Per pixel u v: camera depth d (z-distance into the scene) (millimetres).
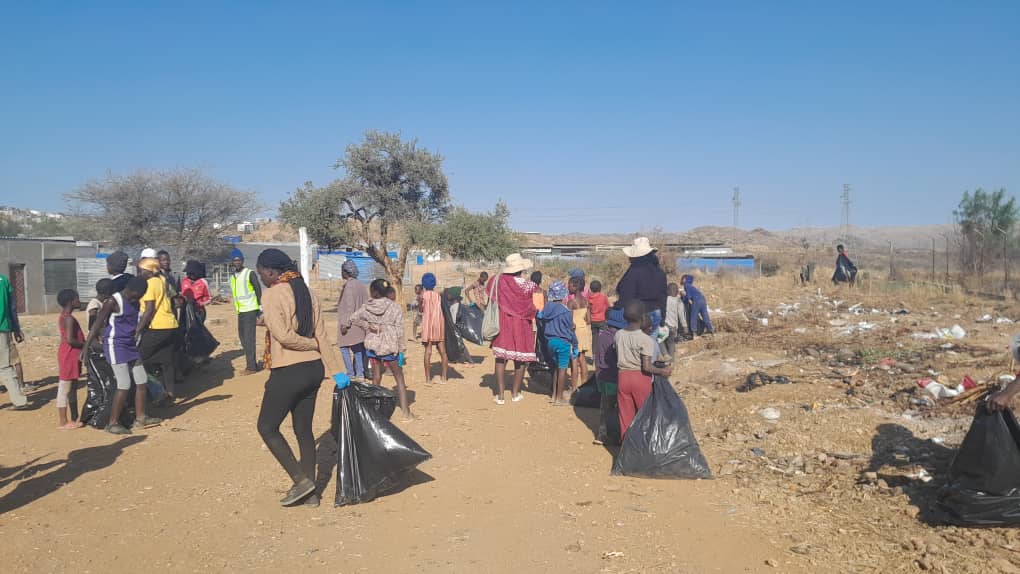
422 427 8086
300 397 5594
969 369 9828
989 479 4730
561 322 9305
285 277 5594
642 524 5242
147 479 6211
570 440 7691
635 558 4645
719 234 122250
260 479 6238
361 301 10078
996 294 22609
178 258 35406
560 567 4520
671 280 31797
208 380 10703
